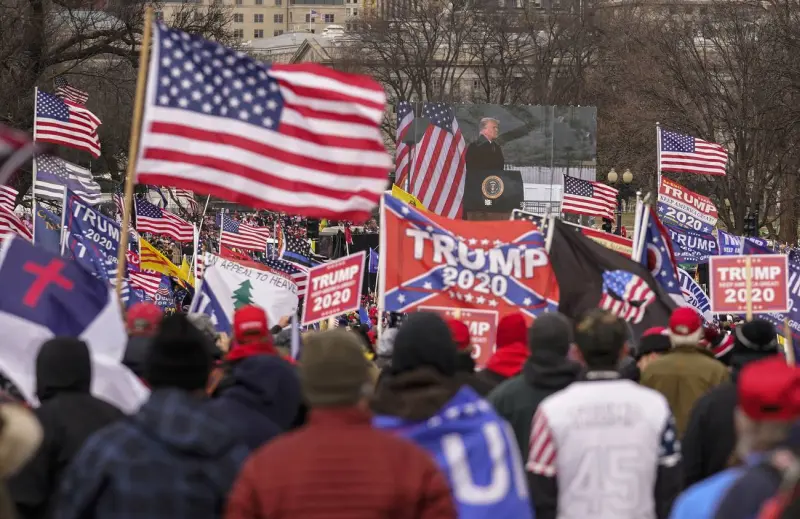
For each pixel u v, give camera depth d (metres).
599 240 41.88
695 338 27.28
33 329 22.91
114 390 22.70
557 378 21.91
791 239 174.12
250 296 46.97
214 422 16.20
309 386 14.56
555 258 35.03
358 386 14.56
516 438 21.81
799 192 163.50
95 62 178.62
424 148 165.12
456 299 33.69
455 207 166.50
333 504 14.07
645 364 31.19
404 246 33.59
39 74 128.75
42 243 56.84
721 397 22.72
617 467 18.94
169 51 30.89
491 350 33.56
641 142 185.88
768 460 13.87
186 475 15.72
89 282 23.39
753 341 26.12
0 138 20.02
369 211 31.94
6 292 22.95
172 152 30.89
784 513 11.98
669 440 19.33
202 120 31.06
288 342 33.69
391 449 14.42
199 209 194.75
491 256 33.69
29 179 118.81
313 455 14.25
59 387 19.11
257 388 20.52
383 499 14.15
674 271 39.31
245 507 14.21
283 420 20.91
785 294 41.69
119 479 15.62
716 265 42.09
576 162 168.62
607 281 34.94
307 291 44.41
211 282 46.91
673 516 15.10
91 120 85.69
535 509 19.12
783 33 141.62
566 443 18.98
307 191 31.56
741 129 154.75
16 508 18.28
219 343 33.06
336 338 14.65
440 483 14.45
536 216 39.69
